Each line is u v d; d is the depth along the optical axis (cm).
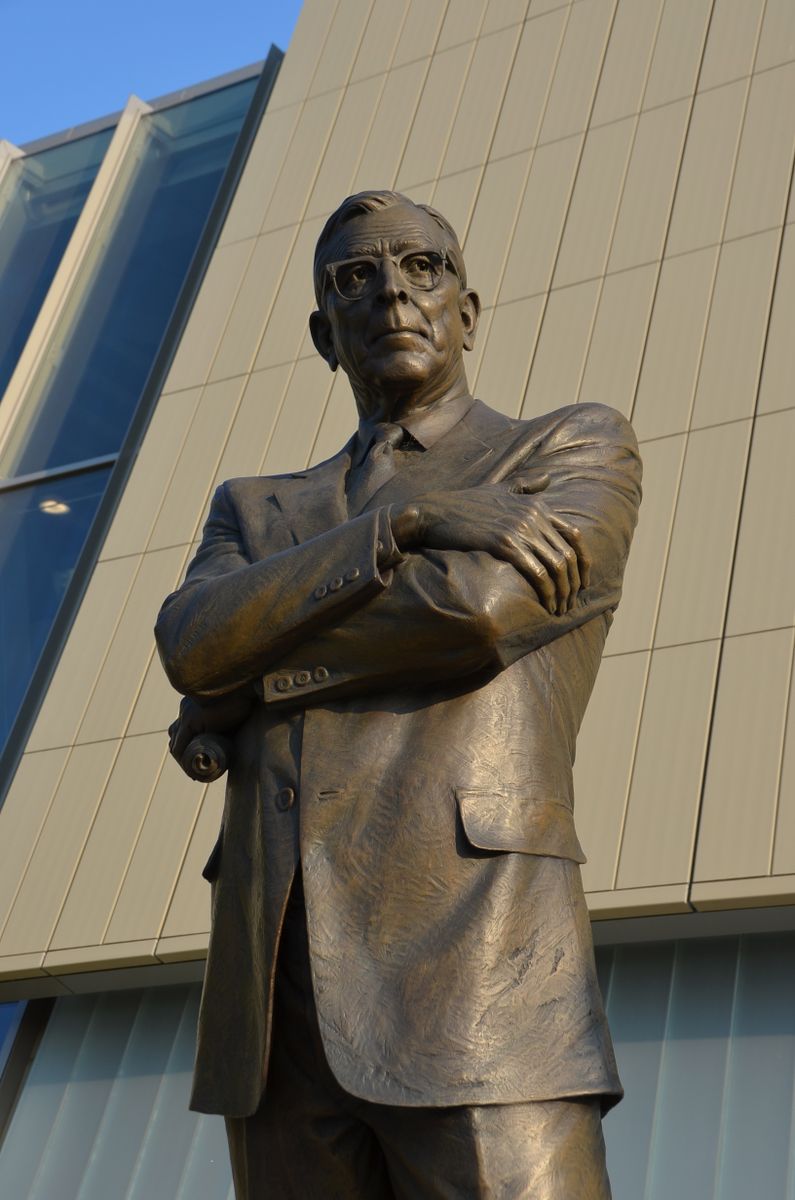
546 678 246
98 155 1463
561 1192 204
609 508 258
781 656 739
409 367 285
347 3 1321
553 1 1177
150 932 835
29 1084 847
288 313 1119
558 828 233
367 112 1205
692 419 846
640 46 1087
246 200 1217
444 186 1087
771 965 680
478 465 270
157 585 1016
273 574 248
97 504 1184
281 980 225
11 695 1084
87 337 1313
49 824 920
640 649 772
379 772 231
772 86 998
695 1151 635
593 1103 215
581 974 222
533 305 960
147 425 1194
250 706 251
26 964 856
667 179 985
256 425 1055
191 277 1284
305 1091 222
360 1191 220
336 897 221
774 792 698
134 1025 845
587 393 888
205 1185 761
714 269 916
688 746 730
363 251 297
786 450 809
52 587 1149
